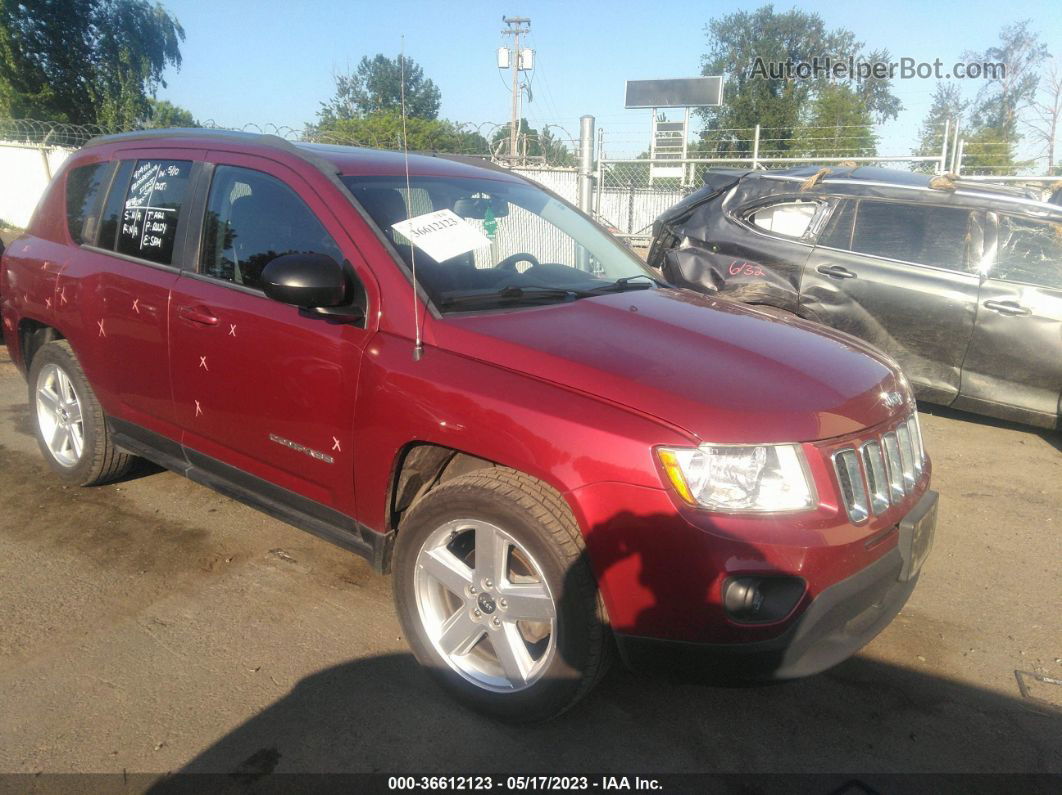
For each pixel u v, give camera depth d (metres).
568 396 2.48
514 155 14.56
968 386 5.71
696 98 15.62
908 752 2.68
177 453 3.73
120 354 3.82
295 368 3.05
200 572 3.69
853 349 3.08
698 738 2.72
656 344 2.77
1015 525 4.41
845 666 3.14
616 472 2.34
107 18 36.28
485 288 3.08
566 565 2.43
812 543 2.31
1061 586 3.77
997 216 5.63
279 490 3.27
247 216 3.40
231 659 3.07
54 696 2.83
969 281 5.64
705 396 2.44
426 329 2.79
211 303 3.36
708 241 6.79
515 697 2.65
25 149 20.81
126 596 3.48
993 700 2.95
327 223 3.12
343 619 3.35
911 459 2.89
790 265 6.29
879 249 6.01
